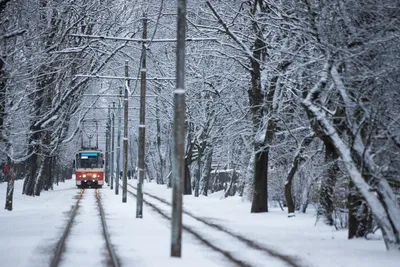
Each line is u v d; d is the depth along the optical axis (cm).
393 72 5181
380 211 5038
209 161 17338
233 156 15488
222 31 9612
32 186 14812
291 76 8556
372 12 5456
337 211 7531
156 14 14062
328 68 5462
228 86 12300
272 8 8612
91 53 13800
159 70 15912
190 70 14862
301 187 10181
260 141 9675
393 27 5288
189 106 15762
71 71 13875
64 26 12144
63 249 5138
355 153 5388
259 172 9831
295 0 6644
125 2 13875
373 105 5119
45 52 9975
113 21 13588
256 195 9812
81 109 16762
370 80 5328
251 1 9881
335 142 5288
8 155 9344
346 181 6975
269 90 9562
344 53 5378
